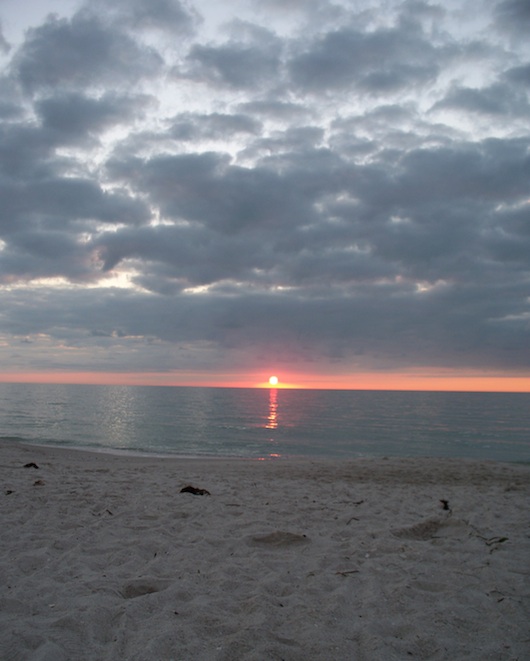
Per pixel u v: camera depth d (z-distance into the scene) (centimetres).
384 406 6375
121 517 579
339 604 335
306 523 575
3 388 12525
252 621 304
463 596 356
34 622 295
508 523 592
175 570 403
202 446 2062
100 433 2491
